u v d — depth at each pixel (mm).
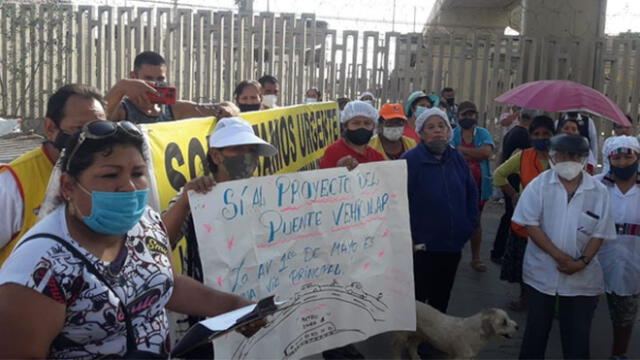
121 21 11938
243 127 3131
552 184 4195
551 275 4172
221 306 2420
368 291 3467
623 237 4570
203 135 3447
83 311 1855
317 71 11703
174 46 11781
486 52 11266
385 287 3535
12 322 1764
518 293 6309
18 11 12375
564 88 6172
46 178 2725
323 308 3299
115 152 1898
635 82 10836
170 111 4109
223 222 2867
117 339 1933
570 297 4168
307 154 5617
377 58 11469
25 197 2682
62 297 1818
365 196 3426
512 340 5188
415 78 11438
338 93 11641
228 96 11750
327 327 3324
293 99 11672
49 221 1910
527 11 11391
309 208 3201
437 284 4758
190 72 11805
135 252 2037
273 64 11664
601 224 4117
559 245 4152
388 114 5348
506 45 11211
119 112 3635
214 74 11773
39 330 1777
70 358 1881
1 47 12641
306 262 3215
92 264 1889
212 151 3156
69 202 1919
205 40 11711
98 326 1881
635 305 4637
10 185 2664
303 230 3186
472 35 11258
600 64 10992
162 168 3053
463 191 4691
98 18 12023
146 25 11891
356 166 3385
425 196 4578
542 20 11305
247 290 2967
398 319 3588
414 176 4598
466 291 6340
